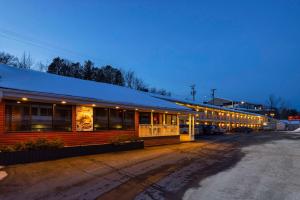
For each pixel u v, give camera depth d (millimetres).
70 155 15453
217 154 18203
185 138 31547
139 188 9211
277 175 11461
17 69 19219
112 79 68938
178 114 28359
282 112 135000
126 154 17375
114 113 20625
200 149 21266
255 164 14109
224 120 58062
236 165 13789
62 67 60844
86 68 64500
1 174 10719
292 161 15188
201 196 8406
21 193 8367
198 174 11516
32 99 14586
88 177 10586
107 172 11578
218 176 11164
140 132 23062
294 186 9750
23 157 13141
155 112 25156
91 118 18609
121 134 21078
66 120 17062
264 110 115000
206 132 44281
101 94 19797
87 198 8039
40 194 8312
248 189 9266
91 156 16078
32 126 15234
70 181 9906
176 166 13312
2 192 8438
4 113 14094
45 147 14258
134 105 21078
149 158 15828
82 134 17953
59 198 7988
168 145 24922
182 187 9422
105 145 18016
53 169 11867
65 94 15953
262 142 28812
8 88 13375
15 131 14492
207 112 50594
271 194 8750
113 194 8477
